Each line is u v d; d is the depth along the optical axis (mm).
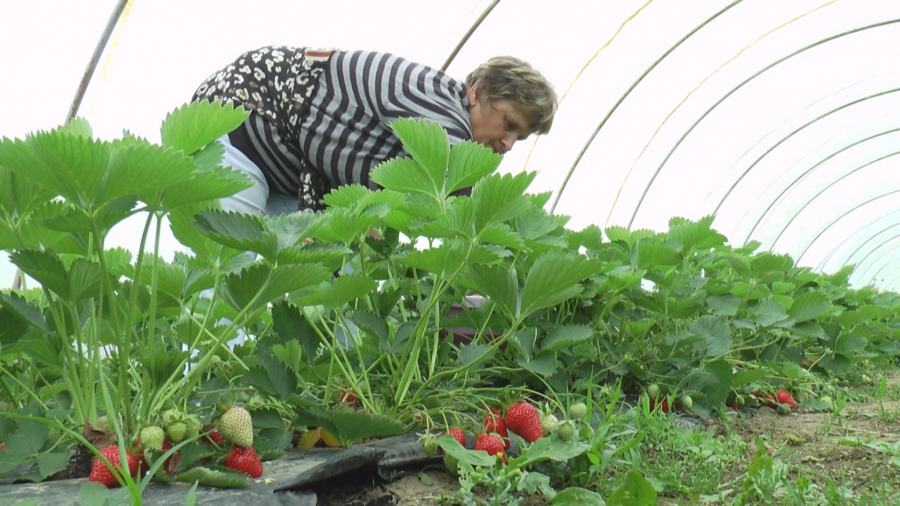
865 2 9438
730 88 10812
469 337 3262
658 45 8906
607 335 3283
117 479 1316
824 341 4527
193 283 1970
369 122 3193
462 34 6762
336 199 2395
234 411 1511
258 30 5496
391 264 2479
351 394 2240
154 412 1558
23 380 2088
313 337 2137
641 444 2373
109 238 5188
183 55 5320
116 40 4949
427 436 1910
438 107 3172
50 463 1442
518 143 8992
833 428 3070
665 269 3609
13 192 1506
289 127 3279
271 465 1628
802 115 12609
